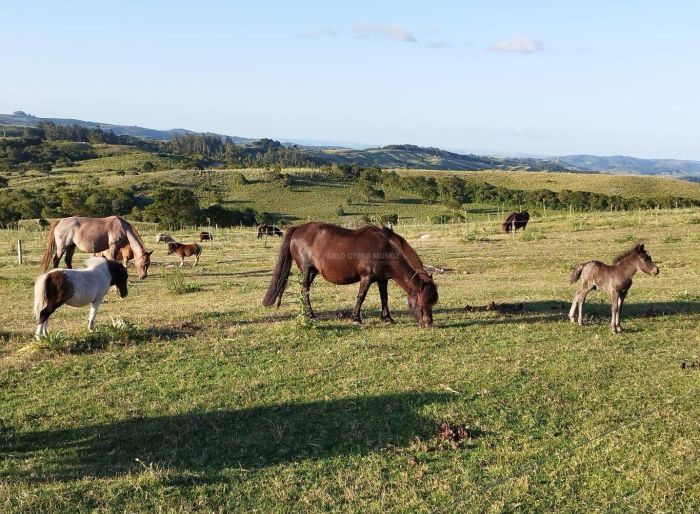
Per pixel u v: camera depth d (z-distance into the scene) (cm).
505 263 2422
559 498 587
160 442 721
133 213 8194
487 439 712
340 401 828
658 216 3878
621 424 743
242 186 10744
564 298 1577
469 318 1332
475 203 9656
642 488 596
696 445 680
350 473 636
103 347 1110
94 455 688
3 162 15375
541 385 878
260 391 874
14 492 596
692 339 1146
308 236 1266
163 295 1836
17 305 1673
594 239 3103
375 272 1234
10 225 6869
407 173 12975
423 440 711
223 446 705
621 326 1248
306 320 1223
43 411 810
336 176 11944
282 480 625
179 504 578
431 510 570
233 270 2502
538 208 8750
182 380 923
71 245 2097
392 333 1191
